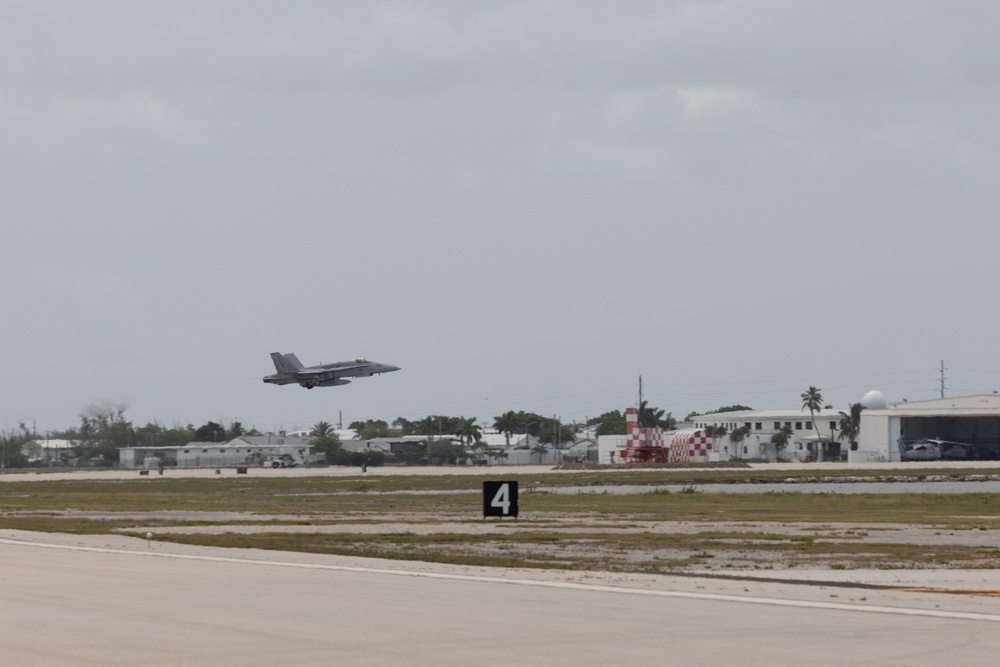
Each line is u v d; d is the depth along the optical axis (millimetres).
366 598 65938
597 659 44781
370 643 48625
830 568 89188
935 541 117125
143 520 159250
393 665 43250
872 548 107625
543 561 94062
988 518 159500
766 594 69062
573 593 69250
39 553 101062
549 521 153125
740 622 56000
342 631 52188
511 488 155250
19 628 52875
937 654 46500
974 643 49500
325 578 78562
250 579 77562
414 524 147500
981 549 106875
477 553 102625
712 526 141250
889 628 54094
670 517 161875
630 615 58438
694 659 44938
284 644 48312
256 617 57062
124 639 49594
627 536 122688
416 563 91625
